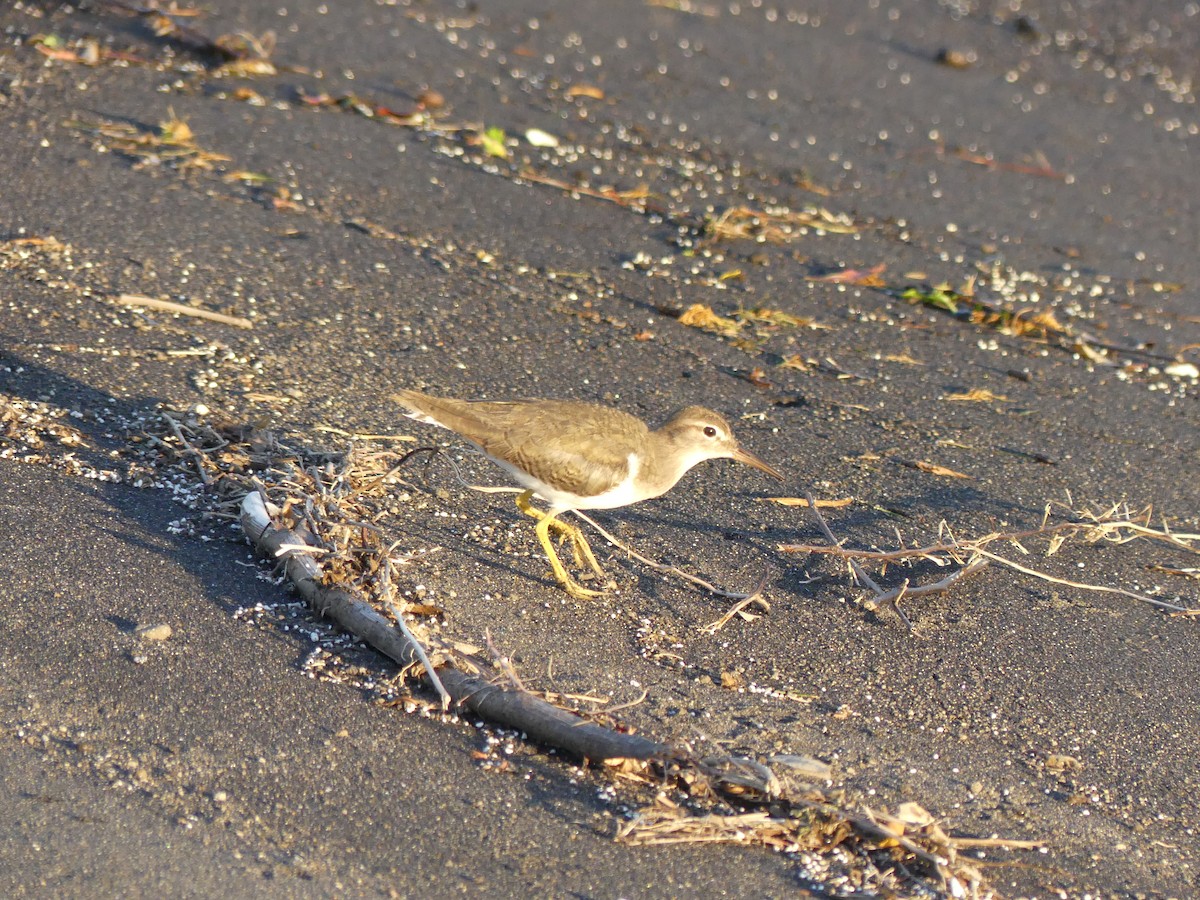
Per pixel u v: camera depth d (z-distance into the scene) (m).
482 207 17.34
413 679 8.96
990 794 8.66
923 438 13.62
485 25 23.72
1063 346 16.20
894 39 26.36
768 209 18.70
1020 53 26.31
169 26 20.64
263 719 8.46
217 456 11.20
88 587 9.43
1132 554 11.85
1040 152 22.22
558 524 10.85
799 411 13.88
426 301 14.83
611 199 18.22
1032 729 9.38
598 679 9.30
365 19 22.81
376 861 7.50
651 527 11.52
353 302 14.50
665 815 7.96
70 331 12.81
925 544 11.54
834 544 11.11
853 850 7.93
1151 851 8.30
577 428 10.45
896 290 16.97
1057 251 18.83
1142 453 13.83
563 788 8.20
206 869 7.29
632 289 15.99
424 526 10.85
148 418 11.66
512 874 7.50
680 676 9.52
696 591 10.60
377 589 9.50
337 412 12.36
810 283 16.88
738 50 24.59
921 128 22.48
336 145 18.20
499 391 13.29
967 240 18.75
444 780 8.14
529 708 8.54
